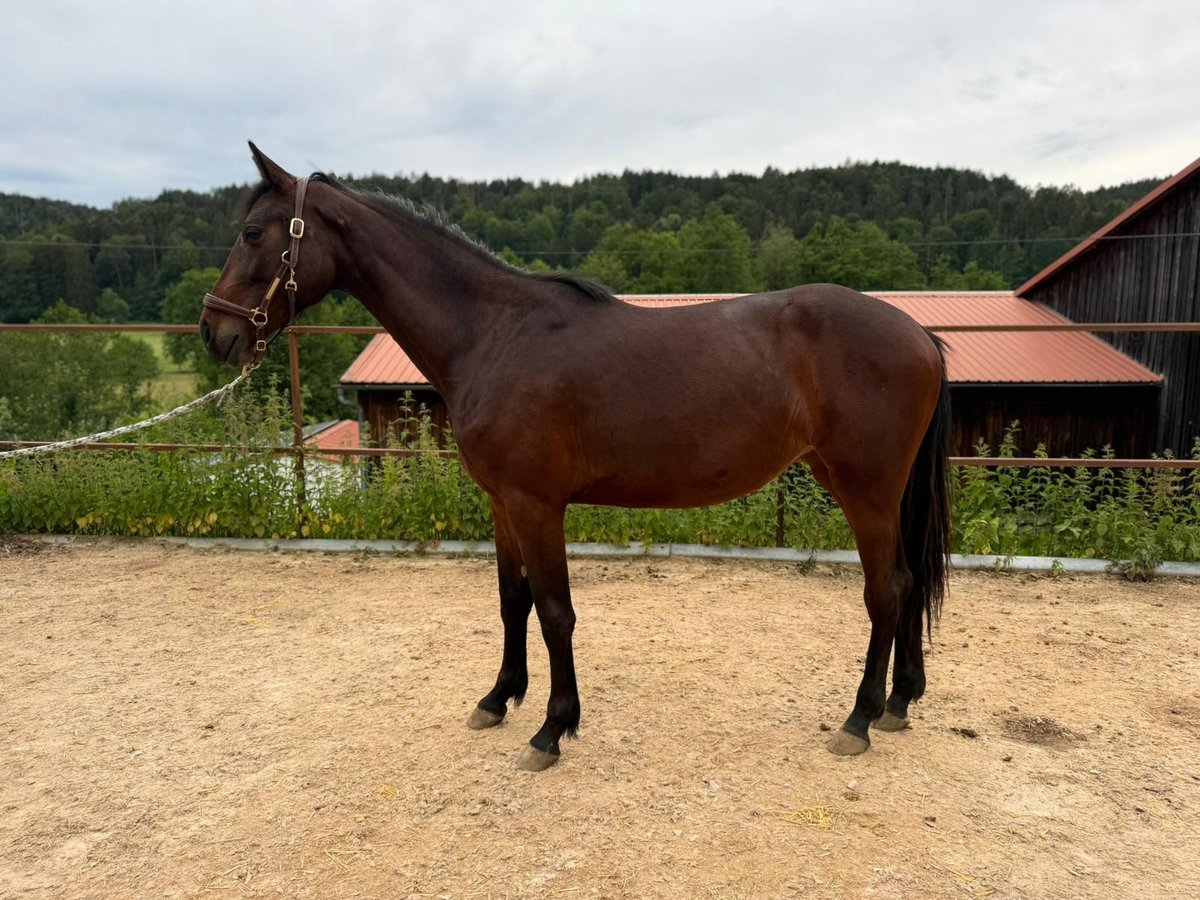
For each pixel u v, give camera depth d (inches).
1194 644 147.7
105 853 89.3
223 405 223.9
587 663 139.9
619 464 103.4
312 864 86.6
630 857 87.2
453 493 211.2
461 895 81.4
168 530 223.6
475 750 110.9
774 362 103.7
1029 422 501.0
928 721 119.1
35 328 210.8
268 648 148.3
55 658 144.5
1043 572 190.7
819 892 81.6
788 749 110.5
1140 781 102.6
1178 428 479.5
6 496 226.2
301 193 107.3
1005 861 86.7
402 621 161.5
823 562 197.9
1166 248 487.2
